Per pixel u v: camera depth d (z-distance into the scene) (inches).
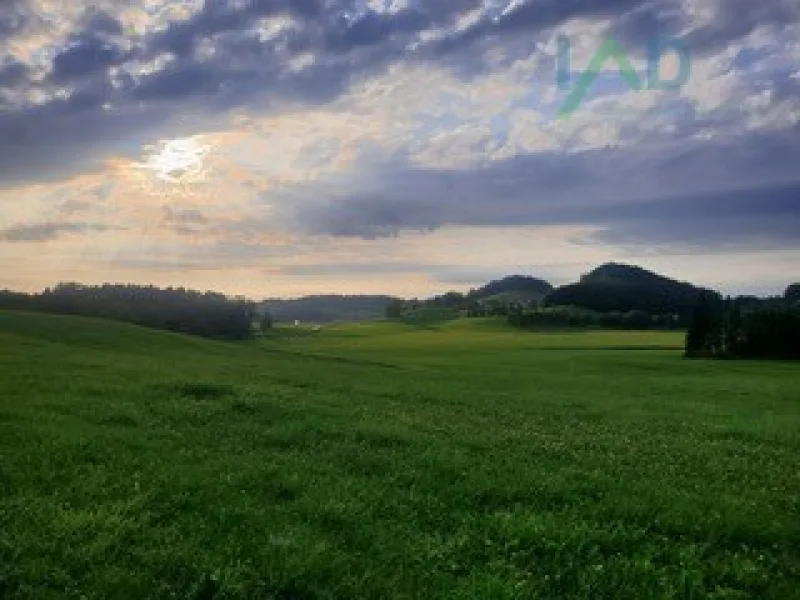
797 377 3253.0
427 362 3838.6
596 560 436.5
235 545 420.8
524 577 405.1
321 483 576.1
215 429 824.3
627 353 5182.1
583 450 850.1
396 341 6934.1
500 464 699.4
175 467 594.6
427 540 453.1
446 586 384.5
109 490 519.5
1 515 445.7
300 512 494.9
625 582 405.1
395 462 673.0
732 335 5132.9
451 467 657.6
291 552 412.2
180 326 7480.3
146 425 818.8
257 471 595.2
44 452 616.7
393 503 529.7
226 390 1196.5
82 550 397.4
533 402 1571.1
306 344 6476.4
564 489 592.1
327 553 410.9
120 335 3351.4
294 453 703.7
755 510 560.1
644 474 709.3
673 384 2566.4
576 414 1358.3
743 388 2411.4
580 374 3176.7
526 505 551.8
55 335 3031.5
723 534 499.5
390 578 392.8
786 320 5054.1
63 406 913.5
